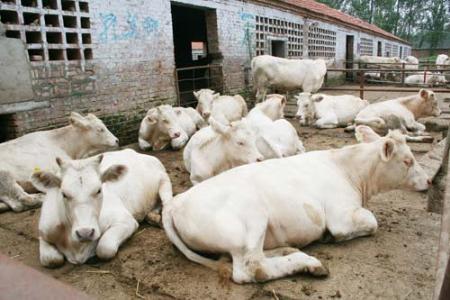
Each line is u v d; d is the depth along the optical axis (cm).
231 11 1089
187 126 764
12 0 570
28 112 604
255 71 1127
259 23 1236
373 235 330
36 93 610
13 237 376
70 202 273
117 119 760
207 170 441
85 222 267
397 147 331
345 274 275
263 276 263
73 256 308
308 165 324
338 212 307
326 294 254
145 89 820
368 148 337
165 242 344
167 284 277
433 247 310
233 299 254
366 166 333
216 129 427
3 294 64
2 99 559
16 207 442
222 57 1068
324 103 859
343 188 319
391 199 421
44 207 305
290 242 300
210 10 1034
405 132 718
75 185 273
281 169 312
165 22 859
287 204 291
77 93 677
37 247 353
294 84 1116
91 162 288
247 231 273
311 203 298
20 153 481
